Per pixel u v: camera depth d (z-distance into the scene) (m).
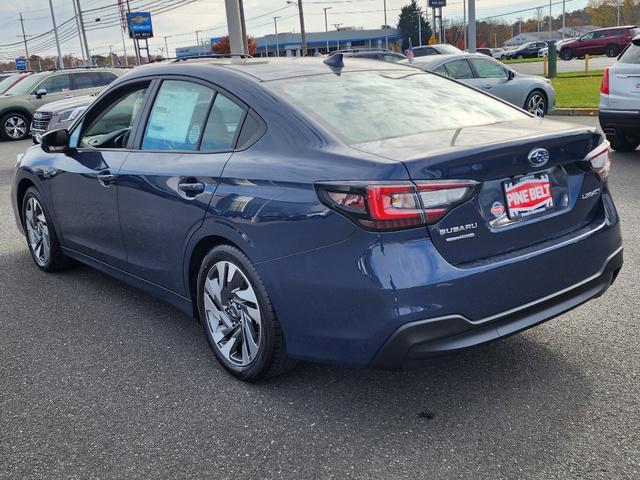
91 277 5.28
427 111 3.40
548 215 2.98
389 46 102.38
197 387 3.35
